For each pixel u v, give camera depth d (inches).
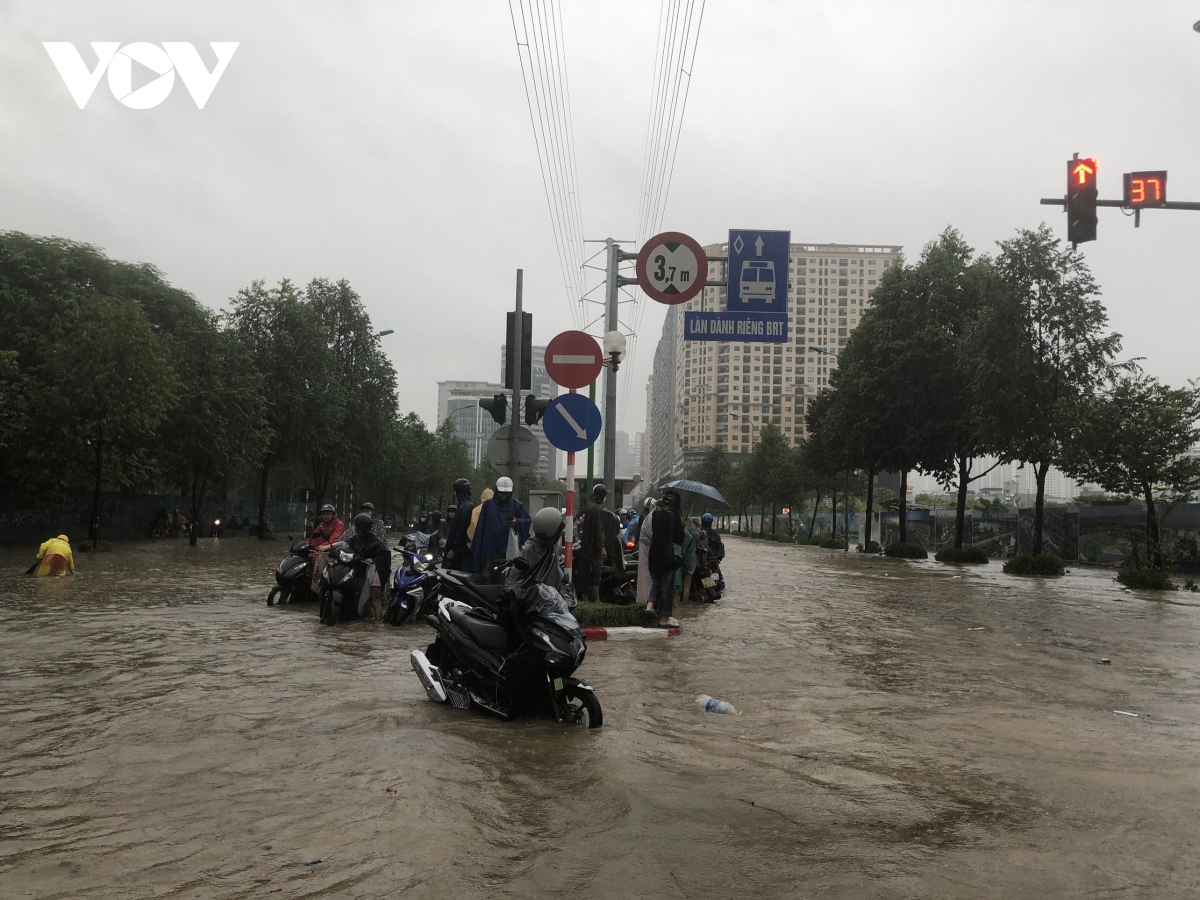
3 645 350.0
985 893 128.7
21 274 1264.8
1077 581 928.3
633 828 150.9
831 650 386.3
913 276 1466.5
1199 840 153.2
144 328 1074.1
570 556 417.7
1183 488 911.0
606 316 563.5
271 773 179.5
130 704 245.8
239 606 505.0
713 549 645.9
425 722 229.9
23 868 129.6
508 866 133.6
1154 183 546.0
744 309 603.2
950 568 1156.5
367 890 123.3
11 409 1070.4
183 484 1560.0
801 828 154.6
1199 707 280.7
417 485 2834.6
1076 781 189.6
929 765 201.0
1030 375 1077.1
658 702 266.7
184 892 121.7
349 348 1973.4
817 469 2065.7
